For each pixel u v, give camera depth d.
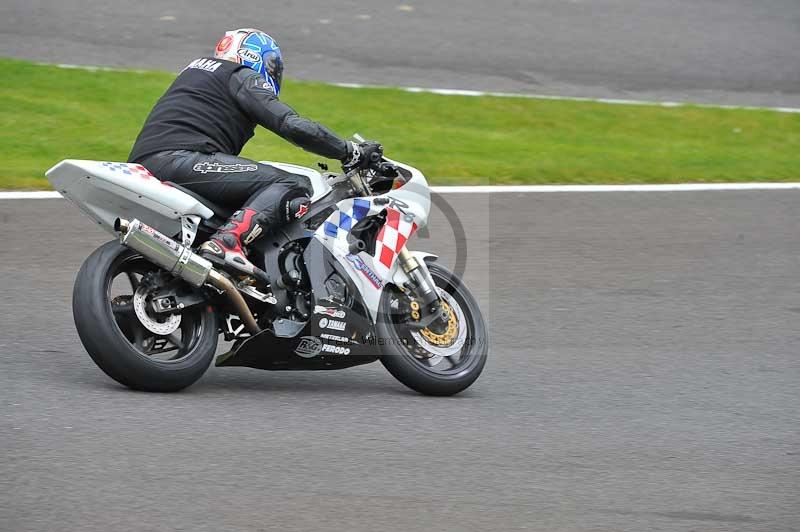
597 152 42.16
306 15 55.25
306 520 14.38
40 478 15.00
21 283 25.23
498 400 20.33
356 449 17.12
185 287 18.81
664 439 18.58
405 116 43.62
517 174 38.09
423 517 14.76
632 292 28.06
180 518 14.12
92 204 18.67
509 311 26.14
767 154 43.97
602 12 61.94
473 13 58.97
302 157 38.75
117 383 19.23
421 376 20.23
